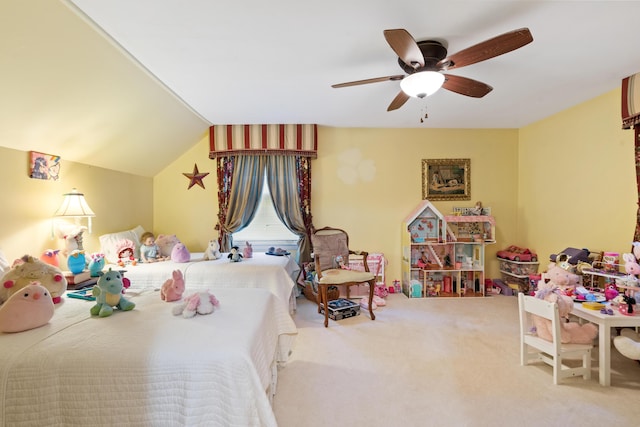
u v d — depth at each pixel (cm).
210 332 141
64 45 191
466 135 433
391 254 432
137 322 154
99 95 244
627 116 271
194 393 119
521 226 433
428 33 202
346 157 427
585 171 331
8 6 154
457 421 165
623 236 293
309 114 368
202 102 325
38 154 246
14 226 230
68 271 250
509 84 285
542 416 168
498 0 171
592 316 206
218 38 207
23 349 125
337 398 186
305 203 414
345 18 186
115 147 313
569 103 335
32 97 207
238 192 412
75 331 142
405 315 333
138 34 201
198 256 366
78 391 119
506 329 293
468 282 430
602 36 207
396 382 203
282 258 353
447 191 432
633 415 169
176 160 422
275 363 188
